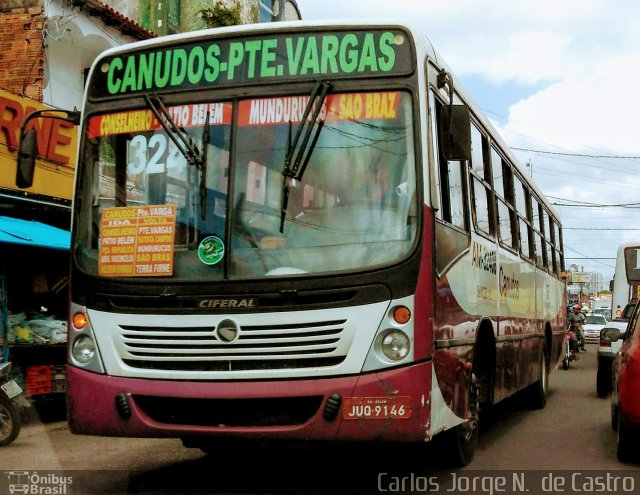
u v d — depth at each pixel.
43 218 14.04
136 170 6.42
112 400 6.04
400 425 5.57
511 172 10.59
